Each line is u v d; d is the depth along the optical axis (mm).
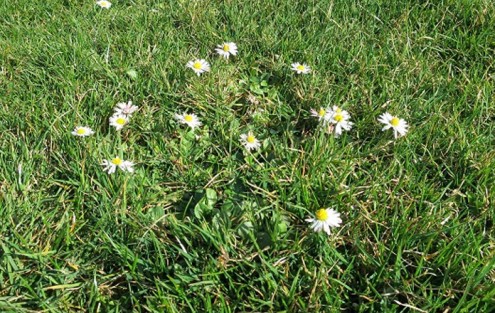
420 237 324
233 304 299
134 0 571
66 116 413
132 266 312
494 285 291
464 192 364
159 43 506
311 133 413
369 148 397
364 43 500
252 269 312
